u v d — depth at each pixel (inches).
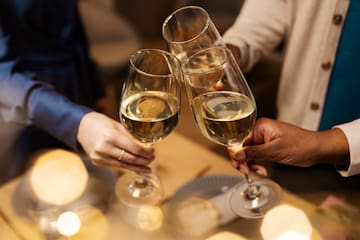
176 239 38.4
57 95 46.3
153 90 37.0
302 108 55.4
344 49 50.5
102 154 41.4
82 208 41.3
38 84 47.8
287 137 39.3
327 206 39.9
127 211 40.9
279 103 58.1
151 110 36.4
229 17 118.1
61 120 44.9
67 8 57.6
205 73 34.9
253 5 54.8
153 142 38.9
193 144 47.3
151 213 40.7
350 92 52.2
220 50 37.1
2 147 50.5
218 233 38.5
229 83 35.8
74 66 58.9
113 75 84.5
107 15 96.9
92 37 91.7
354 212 39.2
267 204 40.2
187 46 40.1
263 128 39.9
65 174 44.6
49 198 42.3
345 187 42.9
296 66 54.1
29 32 54.9
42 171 45.2
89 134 42.9
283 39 57.3
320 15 50.2
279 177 46.6
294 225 38.2
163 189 42.8
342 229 37.6
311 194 42.4
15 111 48.2
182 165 45.1
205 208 40.6
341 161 40.7
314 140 39.4
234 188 42.2
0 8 52.4
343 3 48.6
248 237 37.9
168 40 41.2
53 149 48.9
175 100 36.9
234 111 35.0
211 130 35.5
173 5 125.0
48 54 56.8
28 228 40.0
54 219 40.5
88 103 62.2
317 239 37.1
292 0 51.9
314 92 53.4
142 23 128.1
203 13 40.8
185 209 40.8
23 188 43.5
